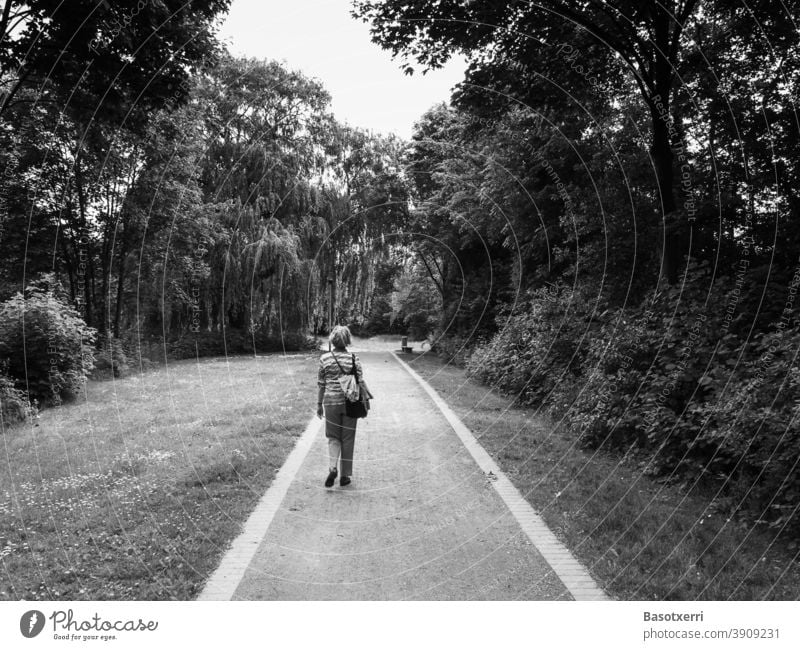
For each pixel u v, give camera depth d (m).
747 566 3.61
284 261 25.28
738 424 4.82
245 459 6.36
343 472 5.66
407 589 3.42
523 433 8.17
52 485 5.48
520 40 9.25
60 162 15.97
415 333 33.34
